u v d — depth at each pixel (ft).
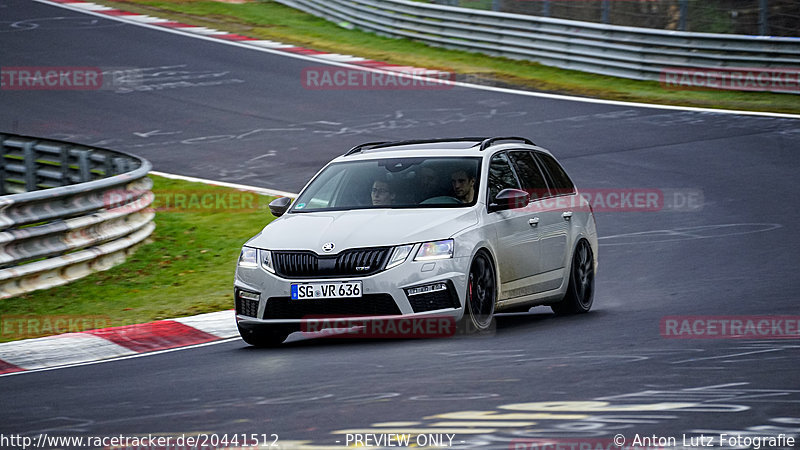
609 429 57.21
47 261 138.62
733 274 134.41
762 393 65.31
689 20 325.21
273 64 325.42
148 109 279.69
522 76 303.68
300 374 80.89
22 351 105.50
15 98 293.84
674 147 222.48
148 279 144.05
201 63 328.70
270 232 102.06
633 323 102.22
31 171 206.90
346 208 104.73
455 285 95.76
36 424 67.56
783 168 202.39
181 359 96.48
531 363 79.61
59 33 370.32
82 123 267.80
